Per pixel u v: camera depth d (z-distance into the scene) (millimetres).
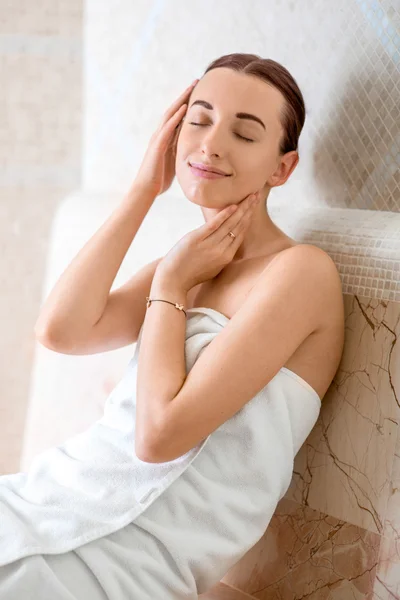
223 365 1148
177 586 1194
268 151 1302
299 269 1208
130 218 1477
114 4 2143
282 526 1388
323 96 1524
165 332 1239
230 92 1281
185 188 1320
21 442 2672
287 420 1224
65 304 1420
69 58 2529
